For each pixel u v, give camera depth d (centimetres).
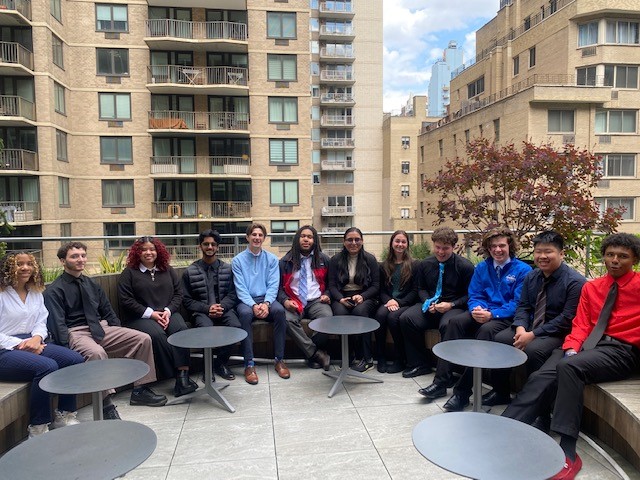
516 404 294
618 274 300
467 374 350
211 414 357
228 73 2200
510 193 574
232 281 455
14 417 288
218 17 2219
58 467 168
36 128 1861
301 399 383
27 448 183
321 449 298
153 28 2120
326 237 625
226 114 2241
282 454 292
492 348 319
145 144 2175
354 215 4231
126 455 177
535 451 179
